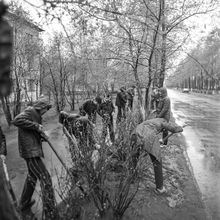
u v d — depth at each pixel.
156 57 6.61
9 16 7.15
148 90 6.80
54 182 3.80
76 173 3.02
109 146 3.50
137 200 3.55
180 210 3.46
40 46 11.86
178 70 8.33
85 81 11.91
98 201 3.19
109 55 6.47
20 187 4.12
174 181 4.45
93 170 2.97
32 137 3.08
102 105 7.55
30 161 3.05
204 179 4.82
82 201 2.91
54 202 2.61
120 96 9.45
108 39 6.26
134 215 3.19
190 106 22.00
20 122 2.97
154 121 3.98
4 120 11.38
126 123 4.15
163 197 3.78
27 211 3.13
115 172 3.70
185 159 5.84
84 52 6.08
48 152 6.16
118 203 2.99
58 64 14.37
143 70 7.07
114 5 3.71
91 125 3.86
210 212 3.52
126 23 4.98
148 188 3.99
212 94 44.84
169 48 6.59
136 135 3.70
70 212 2.49
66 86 16.61
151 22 5.36
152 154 3.70
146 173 4.34
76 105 19.11
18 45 10.03
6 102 9.85
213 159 6.13
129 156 3.35
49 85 15.13
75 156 3.11
